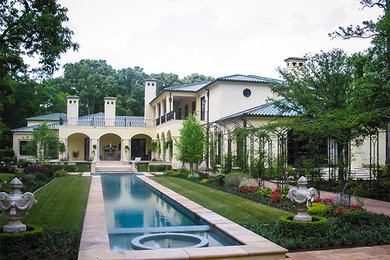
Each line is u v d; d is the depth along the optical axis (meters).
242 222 8.38
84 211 10.02
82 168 27.67
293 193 7.31
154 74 56.03
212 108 26.02
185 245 7.00
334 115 12.39
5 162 30.11
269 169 16.12
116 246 6.87
